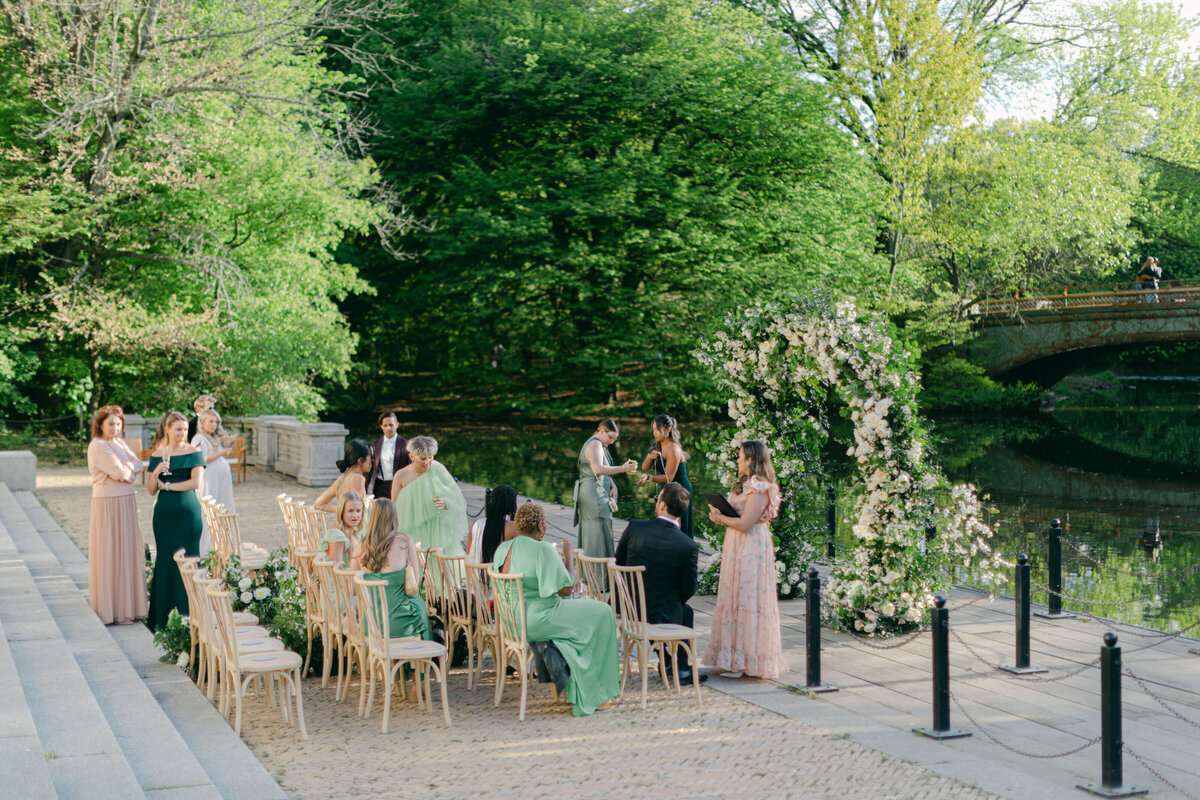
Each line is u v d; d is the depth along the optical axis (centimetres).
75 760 517
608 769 580
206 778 524
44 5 2166
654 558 754
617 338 3666
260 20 2350
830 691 750
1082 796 552
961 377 4075
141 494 1814
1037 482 2542
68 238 2397
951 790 550
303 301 2802
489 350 4078
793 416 1077
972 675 798
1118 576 1392
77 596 988
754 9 4028
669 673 789
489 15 3822
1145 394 5197
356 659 794
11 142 2303
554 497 2120
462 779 562
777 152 3556
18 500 1655
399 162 3919
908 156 3581
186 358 2559
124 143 2531
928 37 3447
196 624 753
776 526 1073
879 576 919
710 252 3553
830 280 3450
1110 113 4322
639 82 3566
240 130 2548
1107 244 3925
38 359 2583
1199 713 701
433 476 902
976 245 3775
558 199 3741
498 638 715
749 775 571
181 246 2539
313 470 2014
